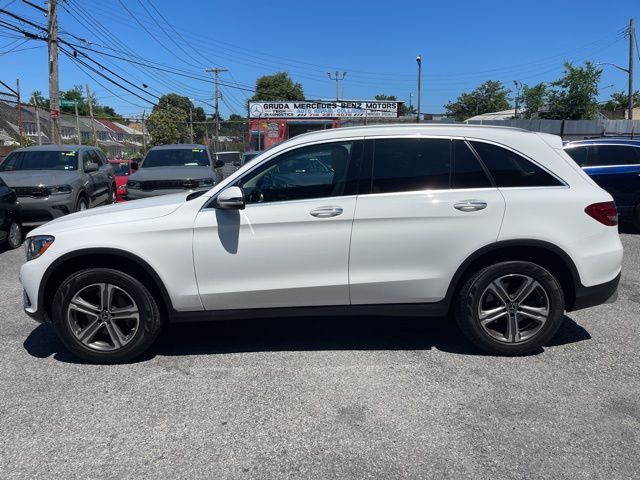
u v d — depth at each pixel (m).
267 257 4.18
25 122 63.22
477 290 4.24
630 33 35.72
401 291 4.26
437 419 3.47
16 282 7.06
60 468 3.01
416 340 4.79
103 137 84.25
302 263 4.20
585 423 3.41
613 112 60.50
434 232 4.17
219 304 4.26
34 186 9.87
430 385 3.93
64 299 4.21
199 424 3.45
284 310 4.30
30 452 3.16
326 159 4.25
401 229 4.16
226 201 4.05
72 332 4.27
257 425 3.43
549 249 4.19
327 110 35.72
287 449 3.17
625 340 4.76
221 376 4.12
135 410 3.63
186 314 4.29
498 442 3.21
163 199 4.72
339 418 3.50
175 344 4.78
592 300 4.33
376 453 3.12
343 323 5.26
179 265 4.18
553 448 3.15
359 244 4.17
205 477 2.93
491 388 3.87
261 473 2.96
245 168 4.26
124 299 4.30
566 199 4.20
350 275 4.22
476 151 4.27
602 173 9.98
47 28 19.16
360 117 36.28
